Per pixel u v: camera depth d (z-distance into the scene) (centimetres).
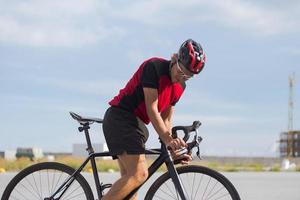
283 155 9606
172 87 594
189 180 628
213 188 626
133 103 596
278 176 2019
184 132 601
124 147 591
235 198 611
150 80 579
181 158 619
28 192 730
